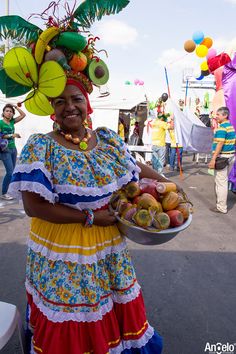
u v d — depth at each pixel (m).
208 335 2.62
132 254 4.00
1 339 1.68
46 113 1.79
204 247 4.31
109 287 1.76
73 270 1.66
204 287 3.31
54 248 1.67
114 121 12.53
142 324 1.84
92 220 1.63
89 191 1.63
